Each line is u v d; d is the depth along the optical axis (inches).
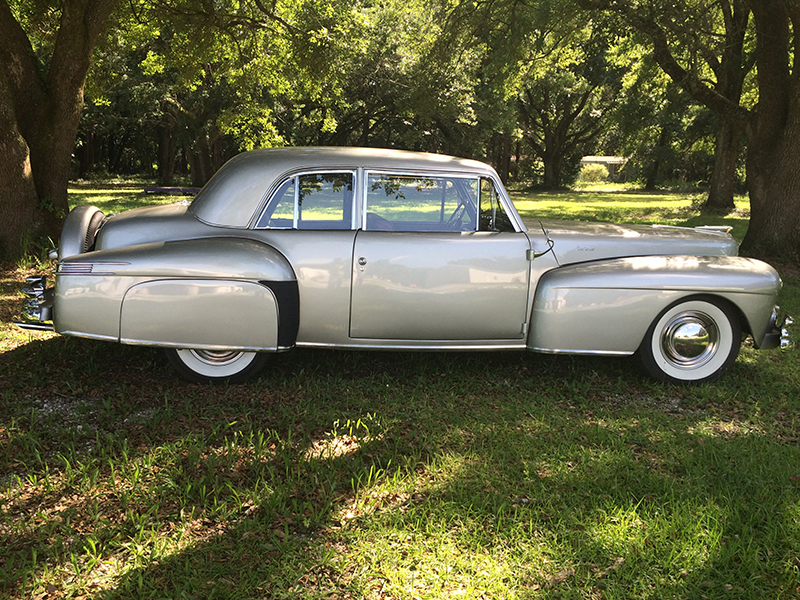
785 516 119.9
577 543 111.3
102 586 97.4
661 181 2358.5
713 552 108.7
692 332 194.7
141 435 147.6
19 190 339.3
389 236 178.4
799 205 451.8
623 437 155.8
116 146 2454.5
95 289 165.5
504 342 190.4
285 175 177.3
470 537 111.3
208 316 168.4
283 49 593.6
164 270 165.9
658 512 121.3
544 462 142.9
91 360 188.5
